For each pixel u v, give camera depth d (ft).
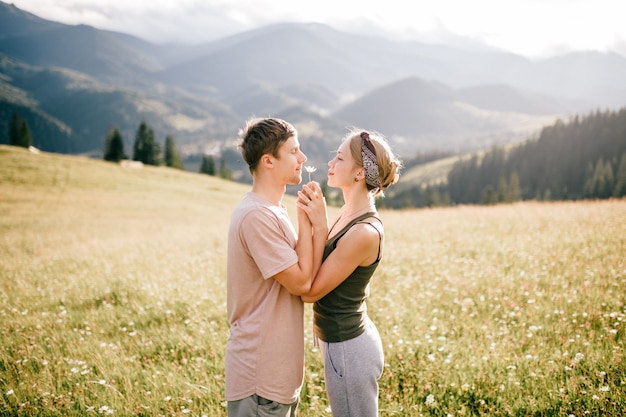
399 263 28.63
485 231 40.32
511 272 23.66
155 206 144.56
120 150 312.09
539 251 27.89
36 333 18.15
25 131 346.74
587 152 456.04
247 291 9.05
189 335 17.43
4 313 21.01
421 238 39.65
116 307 22.16
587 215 43.19
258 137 8.93
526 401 11.69
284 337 9.07
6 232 77.46
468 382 12.76
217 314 19.90
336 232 9.92
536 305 18.47
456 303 19.67
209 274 28.32
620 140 442.50
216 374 14.03
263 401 9.07
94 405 12.53
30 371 14.75
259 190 9.30
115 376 14.16
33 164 183.73
